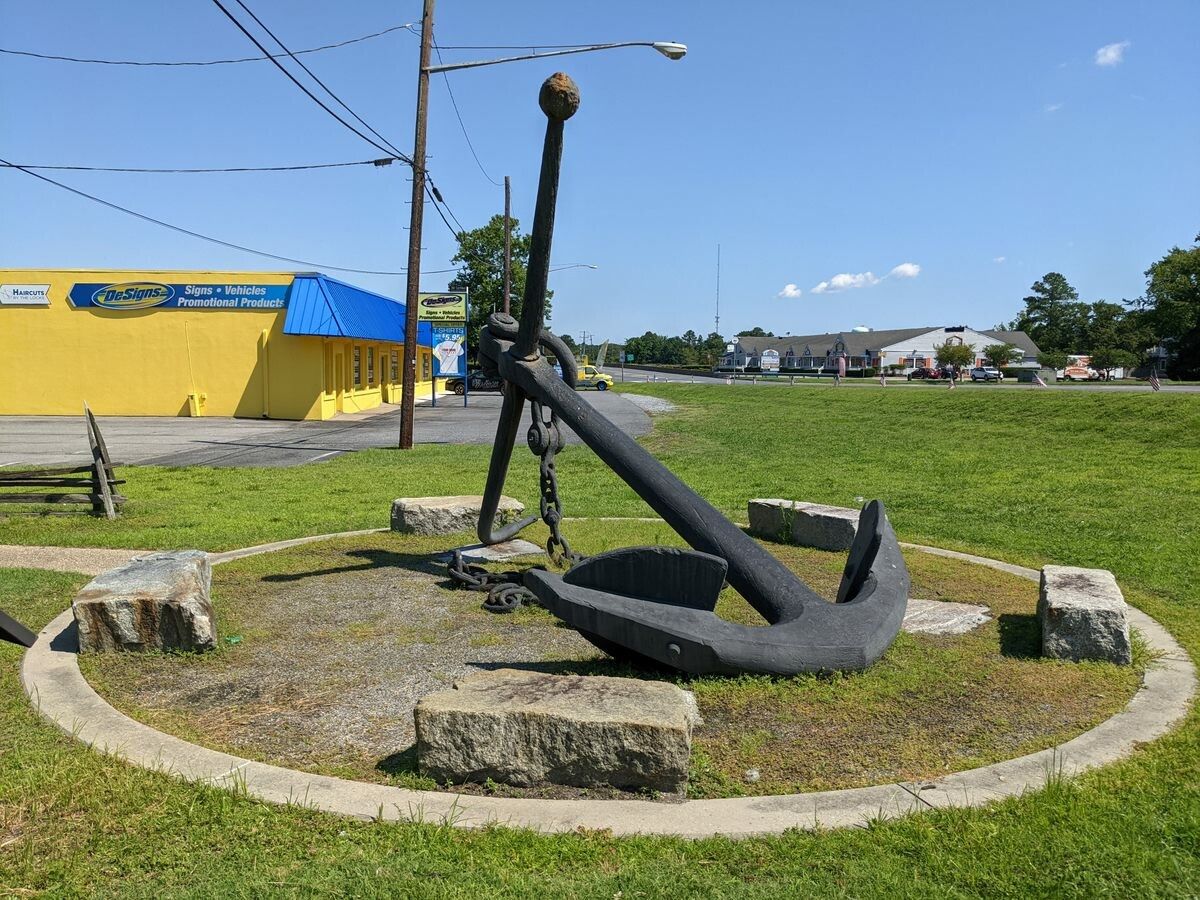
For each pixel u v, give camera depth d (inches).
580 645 220.8
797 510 354.0
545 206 213.6
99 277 1168.2
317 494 507.2
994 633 228.4
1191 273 2509.8
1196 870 116.9
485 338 251.6
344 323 1147.9
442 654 215.3
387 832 128.5
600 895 113.0
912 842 125.1
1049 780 141.7
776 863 120.8
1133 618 240.4
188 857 123.3
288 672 203.5
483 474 592.1
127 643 213.6
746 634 180.4
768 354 3978.8
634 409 1321.4
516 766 143.0
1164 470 548.1
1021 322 4495.6
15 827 131.9
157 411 1183.6
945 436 828.0
